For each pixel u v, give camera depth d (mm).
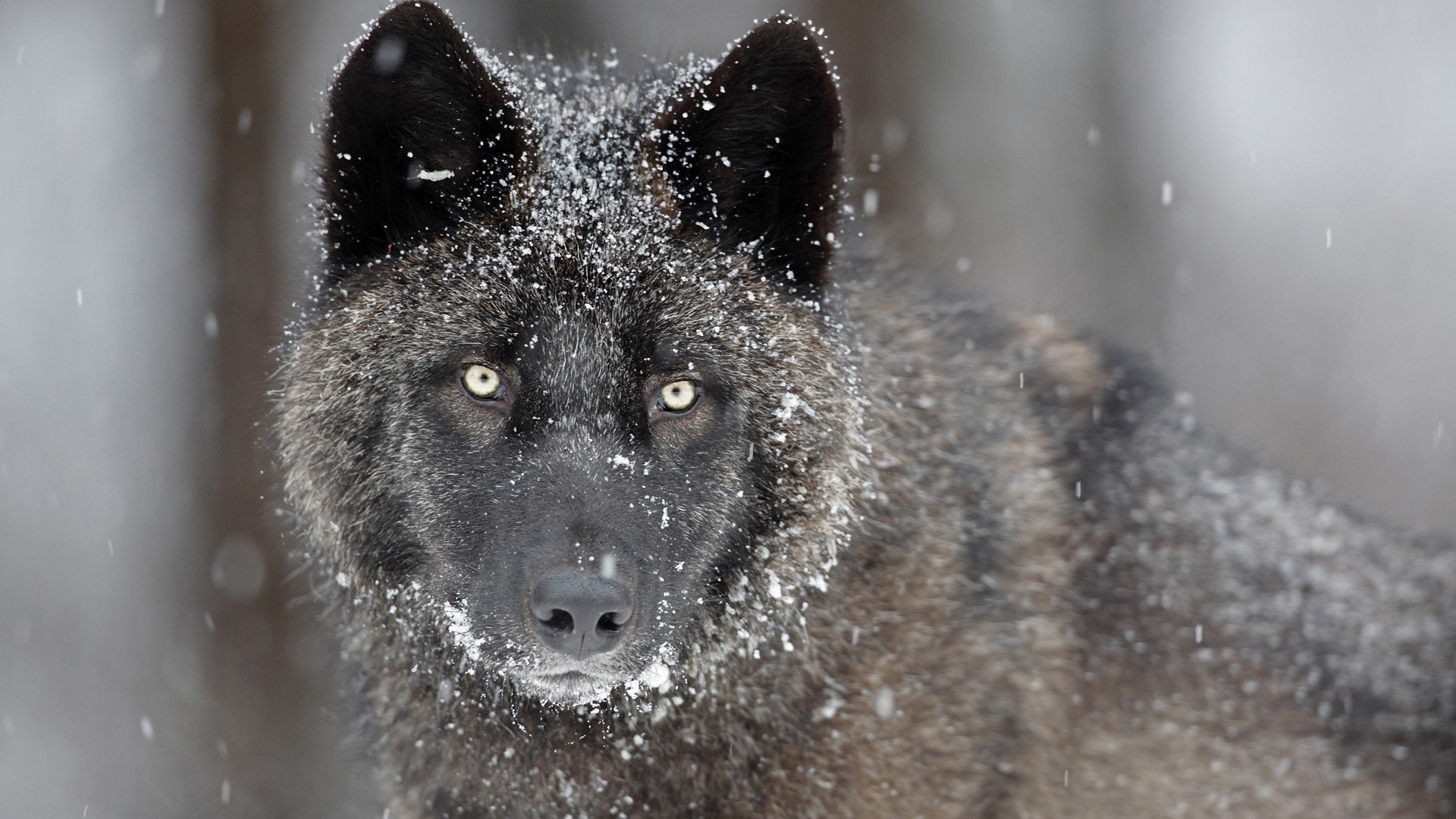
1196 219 44125
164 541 28141
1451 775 14242
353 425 11219
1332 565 14891
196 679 23344
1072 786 13031
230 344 24906
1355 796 13930
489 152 11211
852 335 11859
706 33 33750
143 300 42438
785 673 11398
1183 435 14914
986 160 33406
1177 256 40844
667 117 11266
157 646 24578
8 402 37344
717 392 11016
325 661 13984
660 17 34438
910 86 29172
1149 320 38219
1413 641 14633
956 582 12039
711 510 11000
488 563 10594
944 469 12297
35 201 46500
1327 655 14188
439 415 10898
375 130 11289
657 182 11227
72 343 40719
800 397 11195
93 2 49062
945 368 12930
